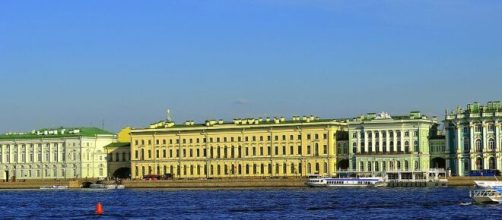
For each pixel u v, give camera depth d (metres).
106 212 162.88
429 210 151.88
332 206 166.75
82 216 155.00
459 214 142.88
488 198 165.25
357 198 192.88
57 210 171.75
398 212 149.38
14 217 154.88
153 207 175.00
